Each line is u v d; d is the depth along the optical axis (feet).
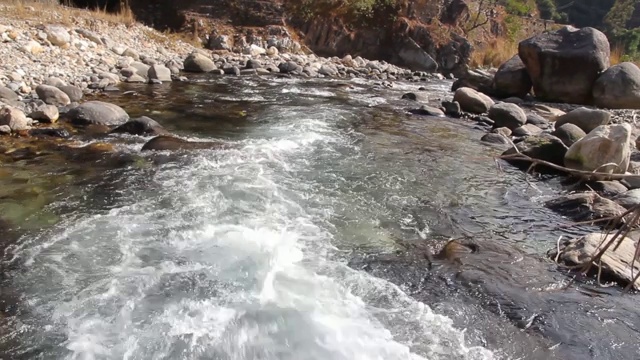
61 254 13.41
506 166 25.16
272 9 66.33
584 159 23.06
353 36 70.18
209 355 10.04
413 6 72.69
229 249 14.12
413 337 11.09
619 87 42.14
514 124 33.60
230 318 11.13
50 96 27.89
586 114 31.89
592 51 43.29
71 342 10.16
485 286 13.44
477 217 18.40
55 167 19.44
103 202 16.69
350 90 44.68
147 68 42.14
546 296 13.17
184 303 11.57
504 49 81.71
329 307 11.85
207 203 17.11
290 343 10.52
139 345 10.16
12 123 22.99
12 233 14.32
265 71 50.57
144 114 28.94
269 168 21.33
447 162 24.97
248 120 29.84
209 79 43.83
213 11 64.23
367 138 28.19
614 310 12.69
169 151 22.04
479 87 49.44
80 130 24.36
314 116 32.32
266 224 15.93
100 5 63.67
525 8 96.07
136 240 14.33
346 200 18.71
